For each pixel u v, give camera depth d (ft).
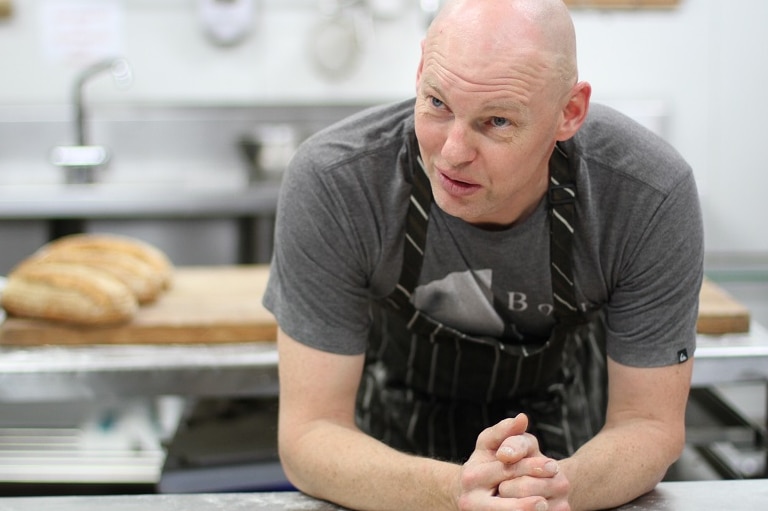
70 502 4.02
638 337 4.57
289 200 4.53
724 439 6.36
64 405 9.84
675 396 4.56
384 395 5.84
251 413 6.86
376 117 4.63
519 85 3.67
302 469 4.43
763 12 12.03
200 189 11.00
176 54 12.18
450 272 4.67
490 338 5.07
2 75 12.10
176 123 12.30
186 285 7.63
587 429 5.82
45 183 12.26
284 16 12.16
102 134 12.25
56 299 6.50
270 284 4.78
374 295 4.88
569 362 5.74
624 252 4.48
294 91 12.35
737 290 12.21
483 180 3.88
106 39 12.08
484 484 3.79
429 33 3.85
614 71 12.17
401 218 4.49
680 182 4.38
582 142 4.43
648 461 4.31
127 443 8.25
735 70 12.19
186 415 6.86
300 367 4.60
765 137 12.34
